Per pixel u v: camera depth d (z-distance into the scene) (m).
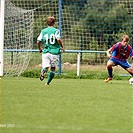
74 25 66.94
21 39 47.25
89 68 54.28
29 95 29.62
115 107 24.88
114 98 28.86
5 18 46.75
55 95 29.89
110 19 72.19
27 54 47.03
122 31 60.84
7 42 46.97
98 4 76.38
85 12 73.19
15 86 35.50
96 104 25.94
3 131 18.42
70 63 54.19
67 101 27.00
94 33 70.44
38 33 68.44
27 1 72.69
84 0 73.44
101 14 73.94
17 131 18.36
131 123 20.19
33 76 46.72
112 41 57.22
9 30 47.03
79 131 18.36
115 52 40.34
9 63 46.72
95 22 71.25
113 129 18.83
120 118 21.41
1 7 42.66
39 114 22.23
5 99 27.52
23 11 46.66
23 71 46.59
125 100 27.95
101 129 18.78
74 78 47.25
